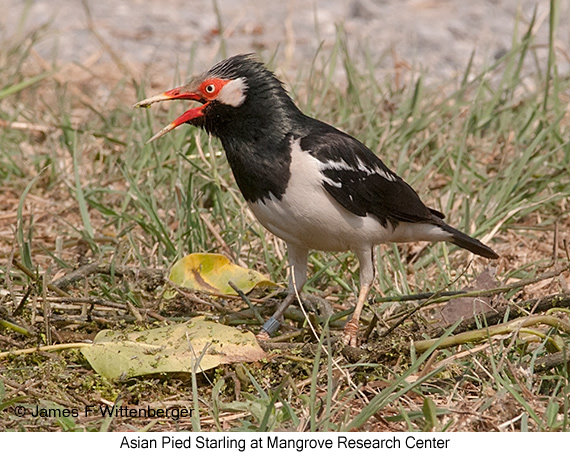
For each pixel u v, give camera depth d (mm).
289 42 18703
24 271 9742
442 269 10852
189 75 15375
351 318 9383
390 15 22312
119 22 21859
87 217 11688
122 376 8461
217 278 10203
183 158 12141
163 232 11258
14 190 13664
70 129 14289
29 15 21938
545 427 7484
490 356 8461
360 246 9539
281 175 9133
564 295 8953
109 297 10094
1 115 15789
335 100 15805
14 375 8562
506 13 22344
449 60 19453
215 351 8555
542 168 13727
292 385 7844
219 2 23688
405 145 13305
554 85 14922
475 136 14711
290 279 9789
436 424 7383
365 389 8305
